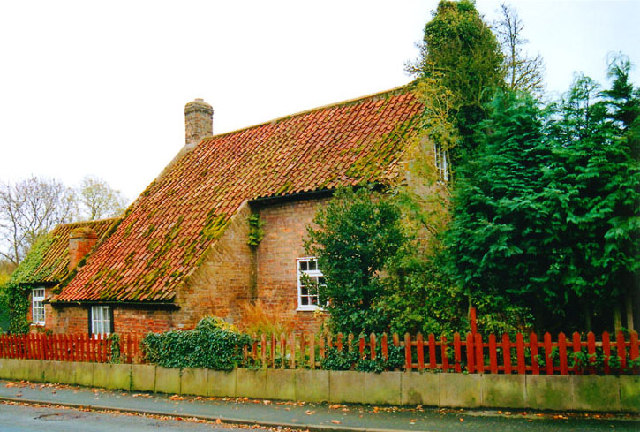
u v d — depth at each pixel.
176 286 15.45
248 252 17.30
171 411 11.34
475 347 10.48
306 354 11.95
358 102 19.75
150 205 21.08
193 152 23.38
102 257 19.62
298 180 16.69
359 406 10.96
